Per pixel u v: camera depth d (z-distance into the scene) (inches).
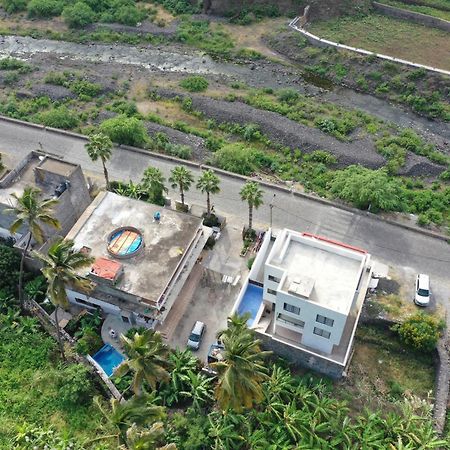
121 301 2445.9
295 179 3334.2
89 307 2576.3
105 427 2116.1
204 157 3481.8
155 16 4923.7
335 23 4714.6
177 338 2486.5
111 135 3449.8
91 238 2578.7
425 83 4005.9
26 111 3846.0
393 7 4785.9
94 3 4953.3
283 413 2144.4
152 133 3644.2
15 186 2755.9
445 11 4756.4
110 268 2379.4
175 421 2139.5
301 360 2341.3
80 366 2258.9
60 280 2050.9
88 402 2225.6
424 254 2847.0
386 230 2962.6
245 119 3759.8
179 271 2509.8
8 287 2568.9
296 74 4330.7
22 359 2346.2
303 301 2154.3
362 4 4815.5
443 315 2571.4
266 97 4045.3
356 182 3036.4
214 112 3846.0
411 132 3693.4
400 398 2310.5
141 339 1914.4
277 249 2363.4
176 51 4601.4
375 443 2076.8
